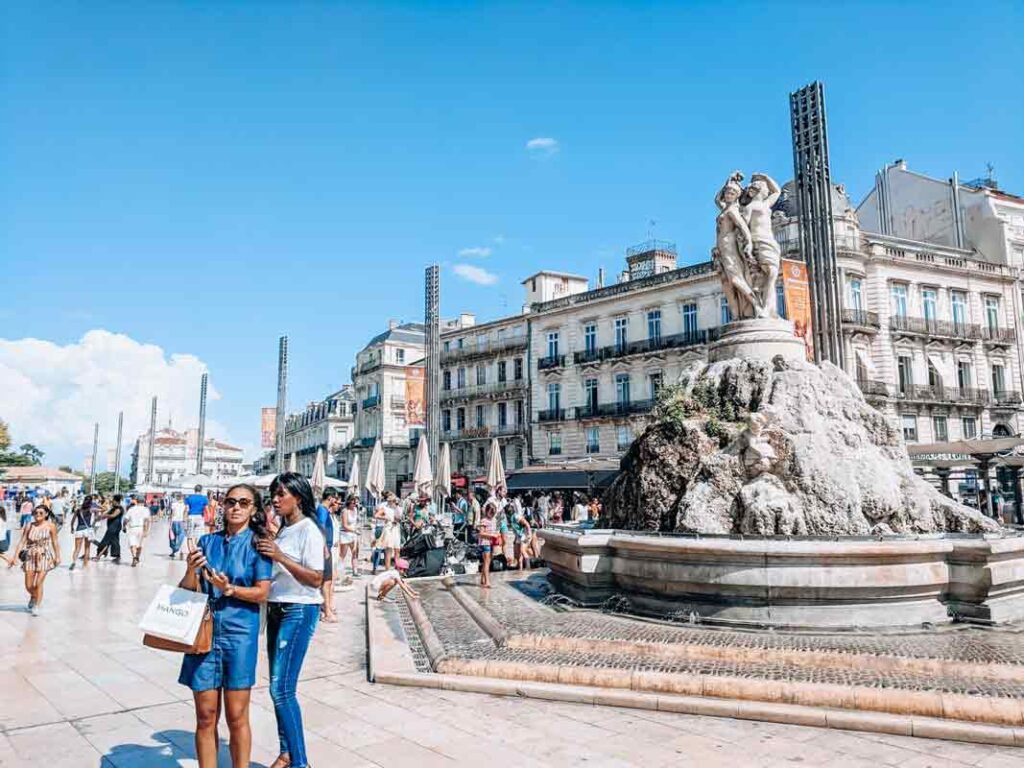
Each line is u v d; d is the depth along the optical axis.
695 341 35.50
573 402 41.16
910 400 32.88
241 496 4.00
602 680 5.85
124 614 10.02
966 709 4.86
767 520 8.49
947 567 7.20
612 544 8.41
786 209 34.12
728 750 4.60
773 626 7.02
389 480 56.66
